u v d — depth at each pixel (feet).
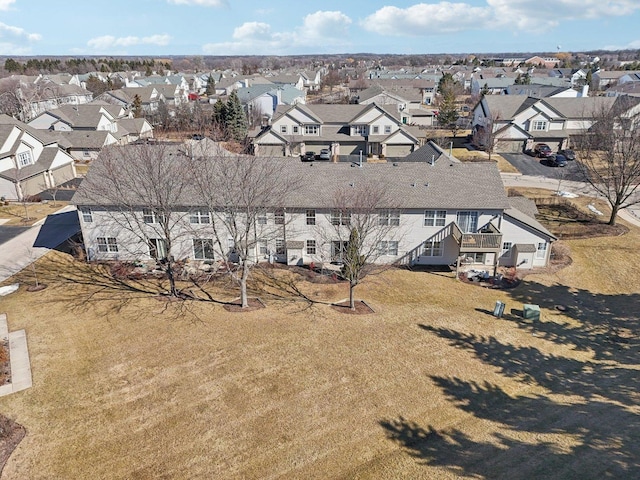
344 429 56.75
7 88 326.85
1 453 52.34
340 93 442.50
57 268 106.42
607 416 59.77
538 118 220.84
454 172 116.47
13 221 136.98
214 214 104.78
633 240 127.85
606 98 233.55
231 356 70.90
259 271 108.06
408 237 111.86
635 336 86.74
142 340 75.20
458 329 83.20
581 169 160.97
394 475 49.60
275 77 463.01
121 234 110.01
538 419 59.62
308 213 108.78
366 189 105.09
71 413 58.70
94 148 208.44
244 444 54.08
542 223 140.77
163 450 53.11
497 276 108.06
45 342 74.43
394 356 72.59
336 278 104.94
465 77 512.63
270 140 209.77
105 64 645.92
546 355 77.51
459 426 58.08
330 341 76.02
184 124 263.70
